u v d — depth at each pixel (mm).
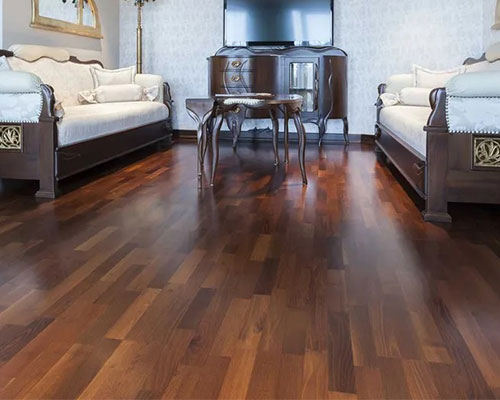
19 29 3971
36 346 1229
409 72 5301
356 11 5379
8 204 2697
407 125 3023
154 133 4766
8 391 1046
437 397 1036
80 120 3131
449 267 1807
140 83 4996
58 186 3094
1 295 1530
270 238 2158
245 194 3027
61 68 4234
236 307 1467
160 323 1359
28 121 2824
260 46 5453
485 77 2260
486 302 1509
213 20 5711
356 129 5625
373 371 1134
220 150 5004
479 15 4957
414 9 5172
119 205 2711
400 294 1568
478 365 1160
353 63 5477
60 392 1045
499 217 2514
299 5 5332
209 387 1070
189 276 1708
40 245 2014
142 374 1115
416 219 2465
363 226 2344
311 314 1425
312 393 1051
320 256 1927
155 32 5840
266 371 1132
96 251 1952
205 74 5820
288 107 3188
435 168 2398
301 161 3322
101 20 5375
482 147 2348
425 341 1273
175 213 2561
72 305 1465
